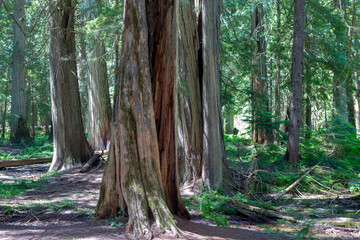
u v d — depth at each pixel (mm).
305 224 6082
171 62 5539
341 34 12906
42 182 10594
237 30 20109
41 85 28328
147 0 5527
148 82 5129
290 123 12617
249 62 15164
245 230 5449
